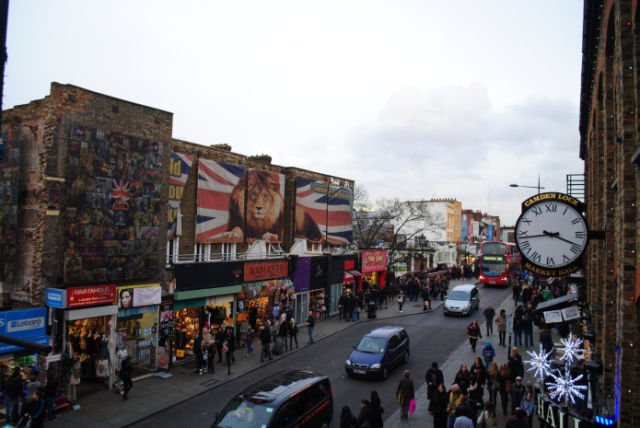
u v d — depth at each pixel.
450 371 19.17
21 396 13.41
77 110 16.36
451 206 72.75
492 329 27.50
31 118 16.12
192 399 16.05
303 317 29.42
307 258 29.64
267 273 25.58
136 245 18.33
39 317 15.12
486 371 14.98
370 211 59.69
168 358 18.94
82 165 16.50
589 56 14.51
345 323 29.97
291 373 13.09
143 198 18.64
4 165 16.55
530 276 49.47
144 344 18.67
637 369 8.01
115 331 17.03
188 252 22.19
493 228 99.81
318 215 32.72
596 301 14.06
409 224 68.38
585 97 17.86
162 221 19.47
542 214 9.79
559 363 15.20
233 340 19.86
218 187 23.70
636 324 8.09
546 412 10.95
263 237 27.25
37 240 15.58
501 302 37.91
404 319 31.38
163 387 17.06
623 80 8.49
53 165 15.68
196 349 18.73
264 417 10.67
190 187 22.36
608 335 11.33
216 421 11.00
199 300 21.25
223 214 24.05
